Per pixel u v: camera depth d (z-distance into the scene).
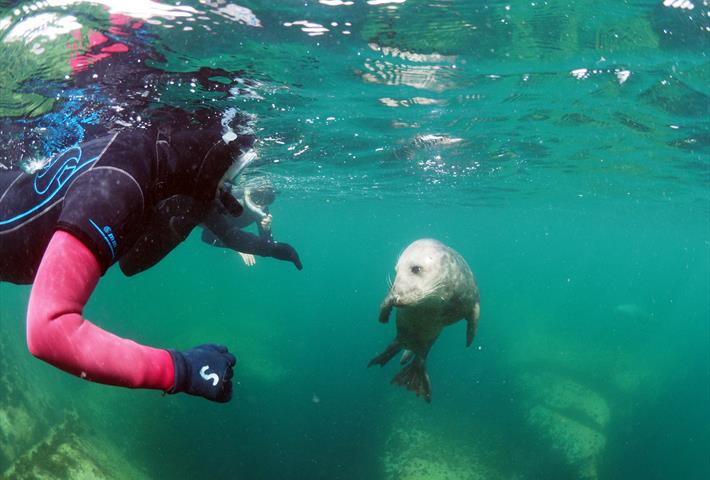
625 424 20.08
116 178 1.73
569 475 16.05
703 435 20.67
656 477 17.36
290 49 6.44
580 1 5.58
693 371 26.88
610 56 7.21
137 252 2.58
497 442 17.58
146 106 7.30
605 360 24.86
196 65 6.42
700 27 6.25
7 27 4.73
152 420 17.50
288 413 19.88
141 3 4.81
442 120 10.93
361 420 19.45
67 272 1.44
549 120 11.03
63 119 6.81
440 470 16.05
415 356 7.29
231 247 3.90
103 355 1.39
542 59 7.28
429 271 5.80
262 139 11.48
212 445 17.17
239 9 5.25
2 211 2.05
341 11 5.55
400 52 6.87
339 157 15.21
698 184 18.70
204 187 2.27
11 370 13.62
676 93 8.93
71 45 5.30
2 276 2.07
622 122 11.17
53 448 12.18
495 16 5.88
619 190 22.20
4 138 6.14
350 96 8.89
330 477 16.28
